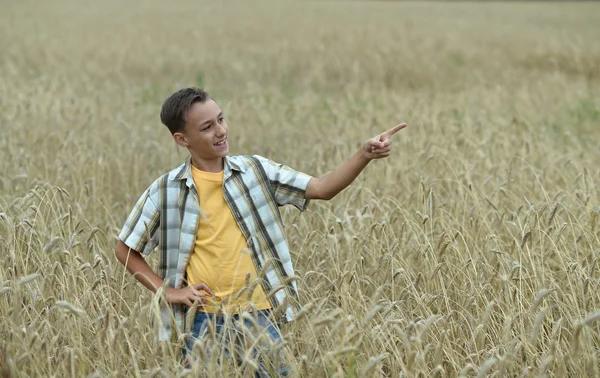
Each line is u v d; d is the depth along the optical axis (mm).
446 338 3652
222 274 3547
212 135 3512
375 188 6195
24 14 24500
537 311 4059
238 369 3225
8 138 7691
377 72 14609
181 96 3512
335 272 4438
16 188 6027
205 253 3578
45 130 8258
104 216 5812
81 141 7547
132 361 3424
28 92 10289
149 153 7699
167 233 3621
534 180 6230
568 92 12016
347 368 3574
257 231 3598
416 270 4660
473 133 8078
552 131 9234
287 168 3719
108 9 27297
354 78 14203
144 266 3705
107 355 3715
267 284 3572
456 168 6375
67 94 10445
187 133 3527
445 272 4539
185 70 15297
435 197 5340
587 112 10680
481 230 5043
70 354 3316
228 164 3607
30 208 4441
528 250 4223
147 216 3641
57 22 22047
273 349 3199
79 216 5340
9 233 4293
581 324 3076
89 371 3445
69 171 6355
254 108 10141
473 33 20234
